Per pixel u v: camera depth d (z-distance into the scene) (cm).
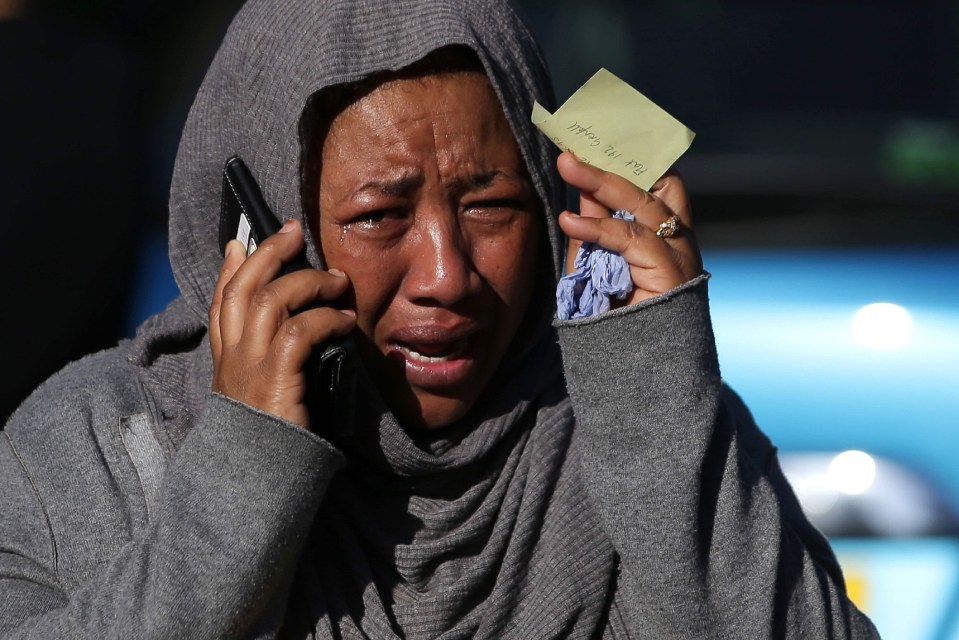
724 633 639
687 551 629
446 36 621
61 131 1220
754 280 1133
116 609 581
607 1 1318
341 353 605
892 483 992
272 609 608
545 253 694
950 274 1117
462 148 633
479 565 661
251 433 589
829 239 1181
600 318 628
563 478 688
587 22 1313
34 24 1228
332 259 646
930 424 1012
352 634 636
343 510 666
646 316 626
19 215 1192
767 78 1312
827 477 998
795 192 1240
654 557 630
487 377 675
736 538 644
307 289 616
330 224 644
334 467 604
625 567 649
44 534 636
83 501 639
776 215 1227
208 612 580
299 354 598
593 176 636
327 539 662
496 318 663
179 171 717
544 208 671
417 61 630
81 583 629
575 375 639
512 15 680
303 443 591
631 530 635
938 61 1305
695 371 632
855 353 1050
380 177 628
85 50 1243
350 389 616
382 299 645
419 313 642
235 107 680
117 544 633
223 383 611
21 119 1205
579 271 640
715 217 1229
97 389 677
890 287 1102
